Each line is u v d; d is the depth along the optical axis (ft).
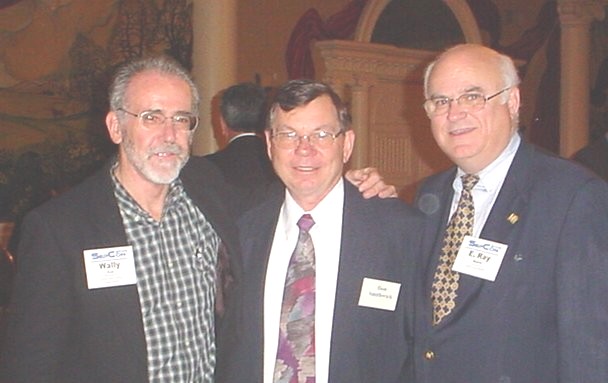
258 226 9.62
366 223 9.35
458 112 8.96
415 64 36.09
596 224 8.50
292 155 8.98
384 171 35.58
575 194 8.65
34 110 27.50
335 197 9.39
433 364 9.03
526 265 8.72
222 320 9.25
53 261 8.46
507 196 9.04
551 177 8.93
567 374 8.34
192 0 29.12
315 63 33.40
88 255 8.59
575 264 8.43
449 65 9.05
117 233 8.75
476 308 8.82
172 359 8.77
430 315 9.12
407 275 9.36
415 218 9.52
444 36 36.88
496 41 37.81
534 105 38.73
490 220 9.02
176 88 8.73
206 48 28.22
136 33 29.04
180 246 9.10
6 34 27.12
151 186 8.97
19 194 26.94
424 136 36.83
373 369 9.11
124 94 8.73
